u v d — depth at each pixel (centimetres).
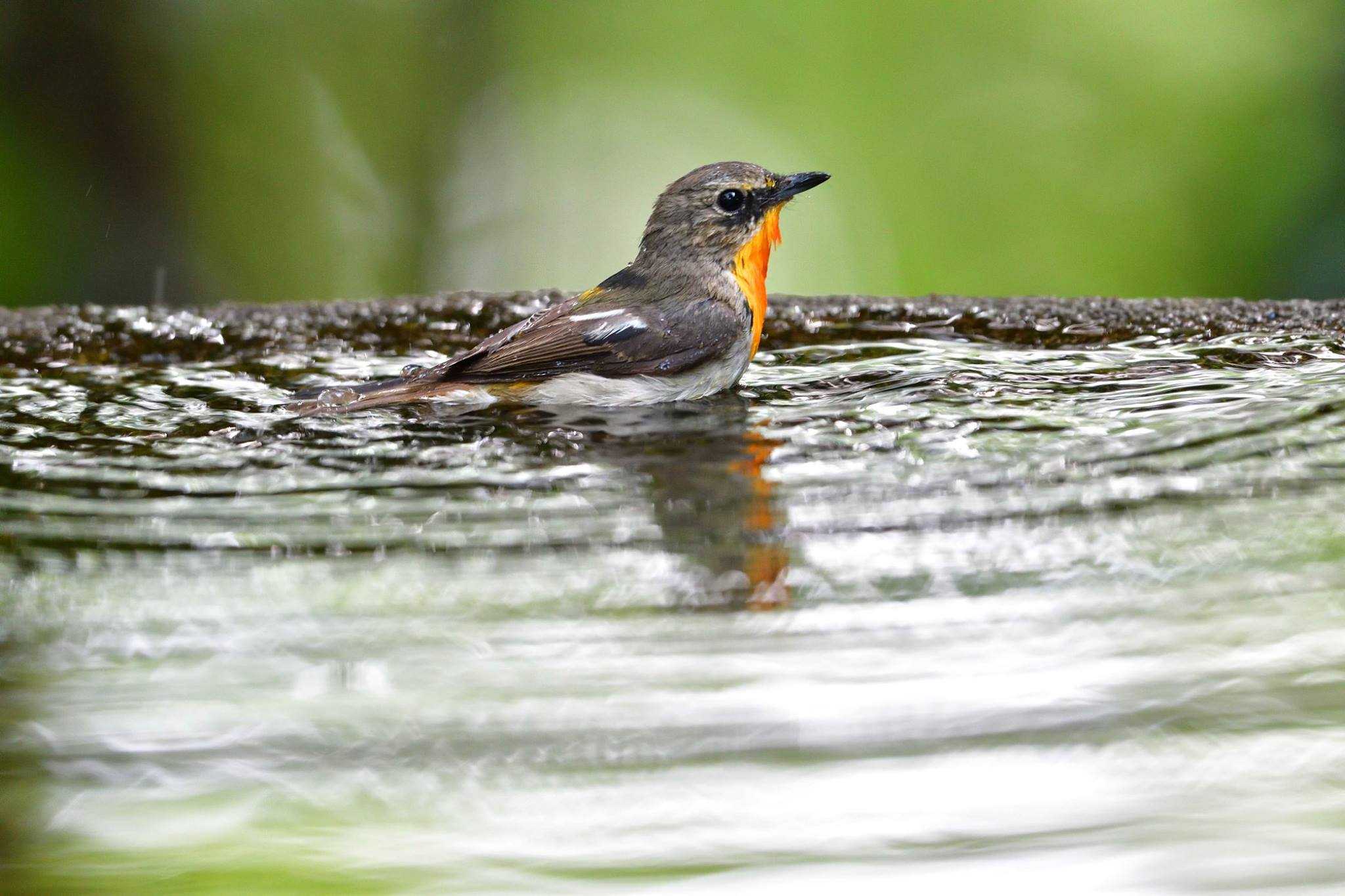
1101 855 531
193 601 536
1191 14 2638
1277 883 525
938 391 865
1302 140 2086
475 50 2834
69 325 1090
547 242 3041
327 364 1040
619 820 519
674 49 3056
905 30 2952
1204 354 933
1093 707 513
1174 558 561
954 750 505
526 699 492
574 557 566
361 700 498
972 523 593
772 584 543
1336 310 1049
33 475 703
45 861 532
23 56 2159
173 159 2302
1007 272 2780
